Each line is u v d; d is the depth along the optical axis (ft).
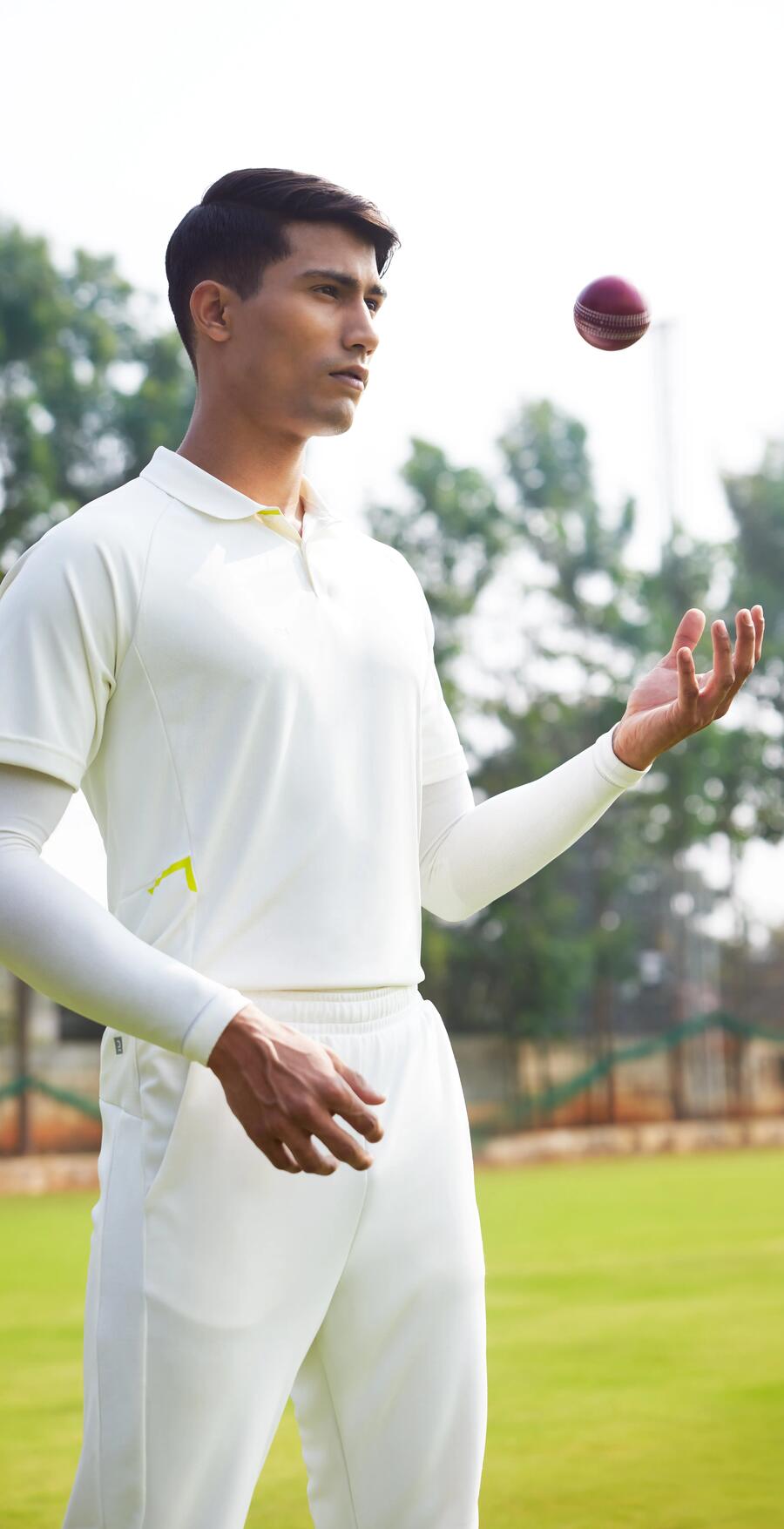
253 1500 10.70
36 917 5.18
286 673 5.63
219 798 5.55
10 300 47.50
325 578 5.91
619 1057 54.29
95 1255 5.59
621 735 6.27
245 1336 5.45
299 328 5.79
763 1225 27.66
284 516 5.90
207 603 5.59
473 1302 5.85
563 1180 40.24
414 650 6.14
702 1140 52.75
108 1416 5.45
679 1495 10.45
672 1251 24.13
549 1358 15.62
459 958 52.80
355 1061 5.69
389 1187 5.70
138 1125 5.57
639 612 55.16
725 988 56.75
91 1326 5.54
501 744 53.21
